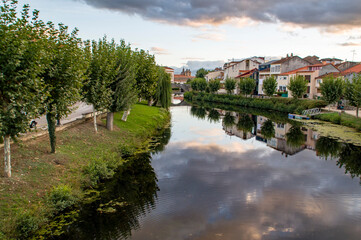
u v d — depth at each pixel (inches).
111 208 505.0
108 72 810.2
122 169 719.1
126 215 484.1
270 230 454.9
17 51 420.8
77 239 406.9
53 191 481.7
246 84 2790.4
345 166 827.4
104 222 457.4
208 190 615.2
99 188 585.9
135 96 978.7
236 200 567.2
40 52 463.2
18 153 557.6
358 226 474.6
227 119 1877.5
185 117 1916.8
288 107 2135.8
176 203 542.3
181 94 4645.7
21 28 442.0
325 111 1857.8
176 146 1015.6
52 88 537.0
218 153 947.3
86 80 783.1
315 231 456.4
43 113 549.0
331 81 1766.7
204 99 3484.3
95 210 494.3
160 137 1148.5
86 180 579.5
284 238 432.1
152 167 760.3
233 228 457.1
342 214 517.7
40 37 511.5
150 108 1711.4
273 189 633.0
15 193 444.8
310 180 699.4
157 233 432.1
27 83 442.6
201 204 542.9
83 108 1402.6
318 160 888.9
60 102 577.3
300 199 581.0
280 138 1253.7
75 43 621.3
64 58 573.3
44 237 400.8
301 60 2672.2
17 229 386.9
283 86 2618.1
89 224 447.5
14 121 444.1
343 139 1191.6
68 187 513.7
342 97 2076.8
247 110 2422.5
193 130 1391.5
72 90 601.6
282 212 520.4
